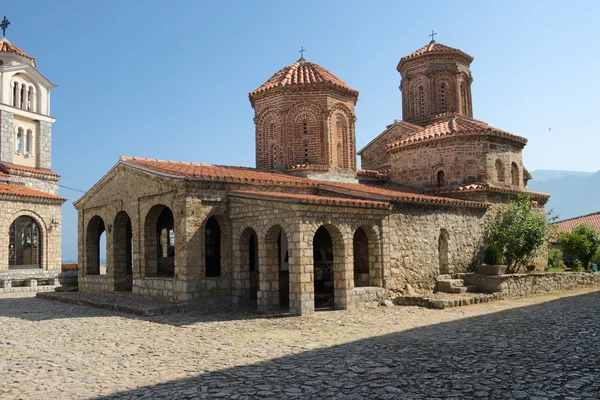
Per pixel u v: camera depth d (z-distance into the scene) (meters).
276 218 17.14
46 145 41.94
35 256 33.50
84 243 24.89
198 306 17.83
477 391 7.72
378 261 19.09
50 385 8.55
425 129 28.05
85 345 11.91
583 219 48.94
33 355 10.88
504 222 24.95
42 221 33.72
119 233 22.67
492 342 11.46
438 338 12.08
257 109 26.39
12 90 39.69
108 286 22.69
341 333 13.03
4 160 38.00
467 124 26.39
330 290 20.59
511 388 7.84
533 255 25.52
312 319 15.42
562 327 13.39
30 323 15.46
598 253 32.69
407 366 9.37
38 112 41.66
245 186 19.55
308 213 16.62
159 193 19.25
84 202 24.73
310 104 25.12
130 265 24.31
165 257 21.91
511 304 18.77
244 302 18.66
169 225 22.12
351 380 8.50
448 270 22.31
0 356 10.80
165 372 9.32
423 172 26.64
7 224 31.55
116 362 10.16
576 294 22.47
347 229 17.84
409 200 20.44
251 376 8.90
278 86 25.14
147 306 17.45
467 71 32.28
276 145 25.70
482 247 24.05
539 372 8.77
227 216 18.95
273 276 17.62
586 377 8.40
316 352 10.77
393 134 31.58
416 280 20.64
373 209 18.67
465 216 23.45
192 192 18.09
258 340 12.26
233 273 18.77
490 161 25.08
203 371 9.34
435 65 31.45
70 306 20.05
